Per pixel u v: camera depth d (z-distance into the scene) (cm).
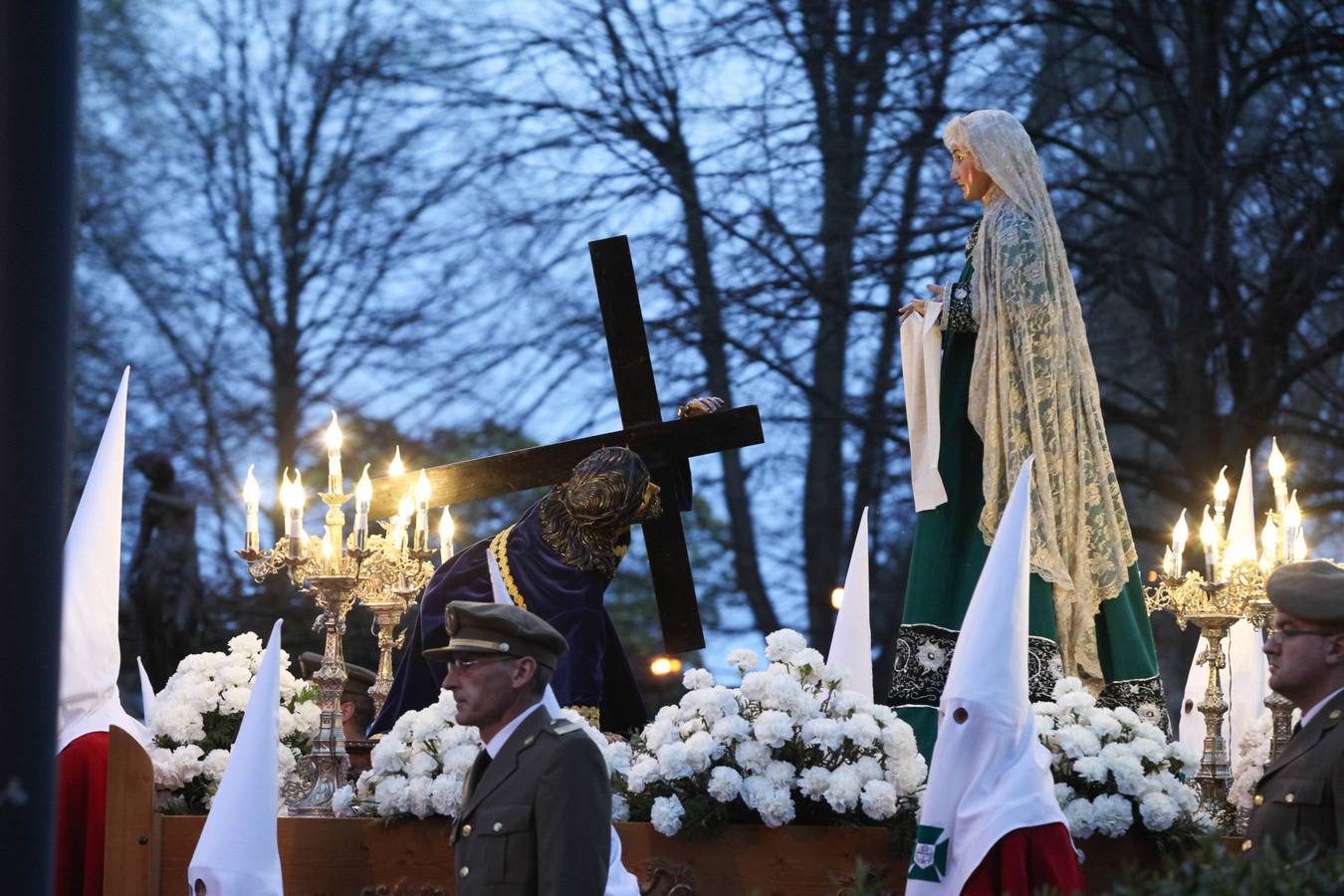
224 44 2581
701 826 635
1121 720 671
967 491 783
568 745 536
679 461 809
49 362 366
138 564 1784
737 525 2439
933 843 561
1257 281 1969
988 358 773
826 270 2116
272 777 613
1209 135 1955
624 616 2609
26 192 367
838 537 2252
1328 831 541
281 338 2522
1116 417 1964
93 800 686
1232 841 654
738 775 635
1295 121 1941
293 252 2525
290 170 2556
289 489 694
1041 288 769
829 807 644
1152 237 1991
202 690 725
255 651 768
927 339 785
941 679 757
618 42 2284
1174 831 646
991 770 562
